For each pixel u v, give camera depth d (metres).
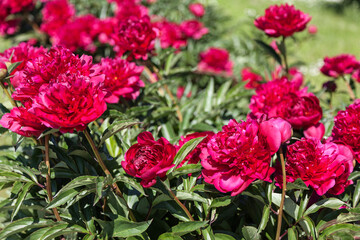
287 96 1.90
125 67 2.06
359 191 1.58
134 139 2.13
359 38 8.80
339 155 1.41
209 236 1.45
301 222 1.47
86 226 1.54
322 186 1.41
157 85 2.41
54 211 1.51
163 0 6.71
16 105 1.56
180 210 1.54
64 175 1.67
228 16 6.84
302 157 1.41
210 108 2.62
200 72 4.44
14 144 1.55
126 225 1.44
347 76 2.86
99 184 1.32
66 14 5.04
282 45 2.62
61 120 1.26
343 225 1.46
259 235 1.54
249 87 3.50
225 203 1.46
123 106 2.41
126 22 2.30
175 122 2.60
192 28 4.32
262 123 1.30
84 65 1.45
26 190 1.48
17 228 1.50
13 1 5.21
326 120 2.25
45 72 1.39
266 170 1.29
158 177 1.37
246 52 5.39
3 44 6.98
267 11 2.53
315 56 7.55
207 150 1.38
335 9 10.84
